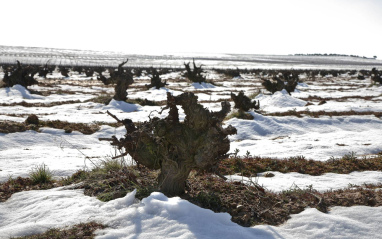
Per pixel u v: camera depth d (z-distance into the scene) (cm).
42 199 526
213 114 498
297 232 409
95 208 470
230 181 640
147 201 454
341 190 609
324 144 1220
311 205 507
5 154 922
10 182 643
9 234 401
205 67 11469
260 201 514
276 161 899
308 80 6006
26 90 2925
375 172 833
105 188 572
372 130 1538
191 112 484
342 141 1290
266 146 1203
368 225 421
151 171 675
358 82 5556
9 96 2688
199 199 508
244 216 451
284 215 470
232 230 394
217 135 492
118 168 668
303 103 2439
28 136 1192
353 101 2750
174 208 431
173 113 493
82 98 2889
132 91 3409
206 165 503
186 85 4162
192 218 416
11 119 1531
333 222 423
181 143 496
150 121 518
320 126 1658
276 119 1703
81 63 11381
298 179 734
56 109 2108
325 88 4156
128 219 424
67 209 475
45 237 391
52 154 963
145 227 402
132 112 1983
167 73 7375
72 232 400
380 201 509
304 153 1079
